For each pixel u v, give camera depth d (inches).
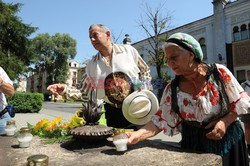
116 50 91.0
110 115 93.0
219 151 59.6
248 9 603.5
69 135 75.9
